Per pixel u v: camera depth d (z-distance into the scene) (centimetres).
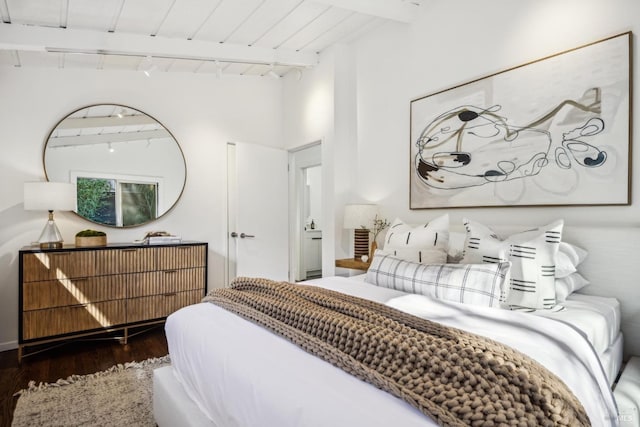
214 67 401
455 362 101
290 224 486
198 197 414
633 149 197
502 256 189
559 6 226
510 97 248
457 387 93
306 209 657
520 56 245
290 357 121
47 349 299
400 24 330
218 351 134
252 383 110
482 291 171
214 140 427
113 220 361
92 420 195
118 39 304
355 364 107
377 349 113
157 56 322
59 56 314
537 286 178
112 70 365
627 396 143
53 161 333
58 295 287
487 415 82
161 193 388
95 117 355
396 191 336
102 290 305
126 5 263
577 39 218
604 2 207
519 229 229
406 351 109
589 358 129
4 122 315
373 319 134
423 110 308
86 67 351
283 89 475
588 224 213
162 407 172
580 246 207
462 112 278
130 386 233
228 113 437
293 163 480
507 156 249
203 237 416
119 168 366
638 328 188
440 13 296
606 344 162
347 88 389
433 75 302
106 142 360
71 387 232
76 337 295
